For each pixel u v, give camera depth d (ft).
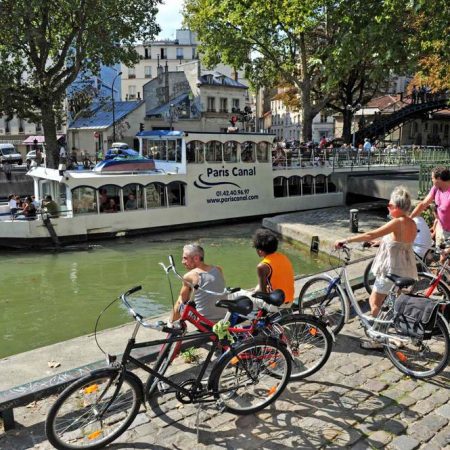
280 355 14.90
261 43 109.91
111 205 63.21
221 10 97.81
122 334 20.22
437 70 69.67
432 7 35.01
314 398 15.58
